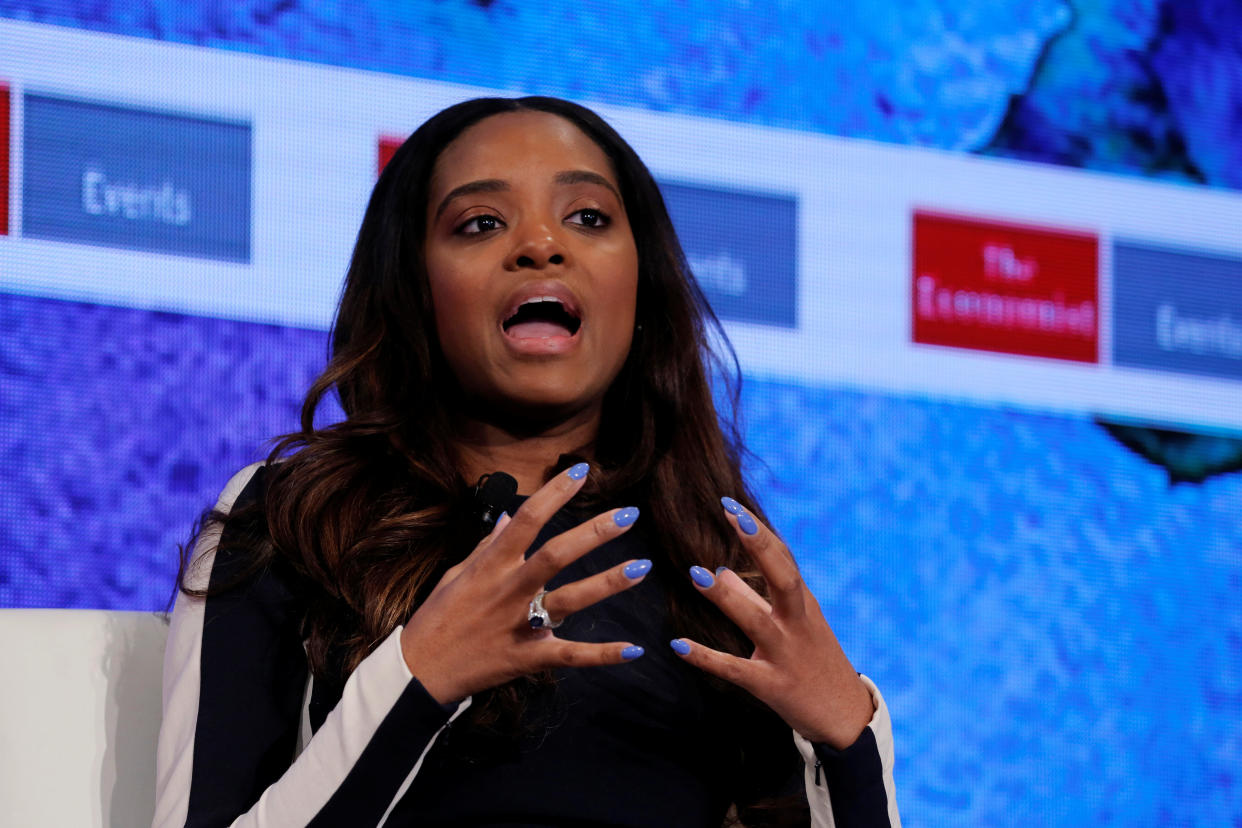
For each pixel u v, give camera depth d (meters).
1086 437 11.73
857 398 11.16
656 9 11.11
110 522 9.45
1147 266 12.16
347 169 10.20
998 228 11.78
